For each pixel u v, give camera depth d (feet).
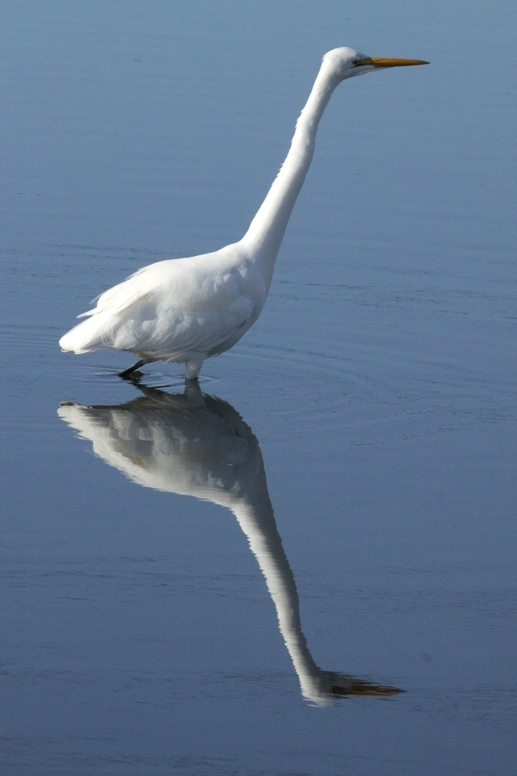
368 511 35.14
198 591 30.25
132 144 76.48
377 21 104.83
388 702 25.98
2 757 23.70
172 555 32.07
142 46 96.73
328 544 33.01
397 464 38.63
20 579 30.48
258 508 35.04
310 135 47.91
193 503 35.22
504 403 44.52
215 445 39.88
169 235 62.80
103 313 44.93
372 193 70.18
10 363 47.75
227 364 48.47
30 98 84.28
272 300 55.62
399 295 56.34
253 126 79.30
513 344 50.67
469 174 73.05
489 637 28.60
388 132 80.48
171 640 27.96
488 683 26.78
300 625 28.84
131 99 84.43
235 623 28.78
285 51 94.94
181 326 43.98
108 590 30.09
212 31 101.24
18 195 68.08
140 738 24.44
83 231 63.10
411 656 27.76
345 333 51.80
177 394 45.06
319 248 62.34
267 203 47.47
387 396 45.16
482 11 110.22
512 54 96.94
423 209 67.77
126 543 32.60
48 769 23.38
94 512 34.40
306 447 39.93
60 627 28.32
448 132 80.48
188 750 24.07
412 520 34.60
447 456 39.40
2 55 93.81
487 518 34.81
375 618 29.30
